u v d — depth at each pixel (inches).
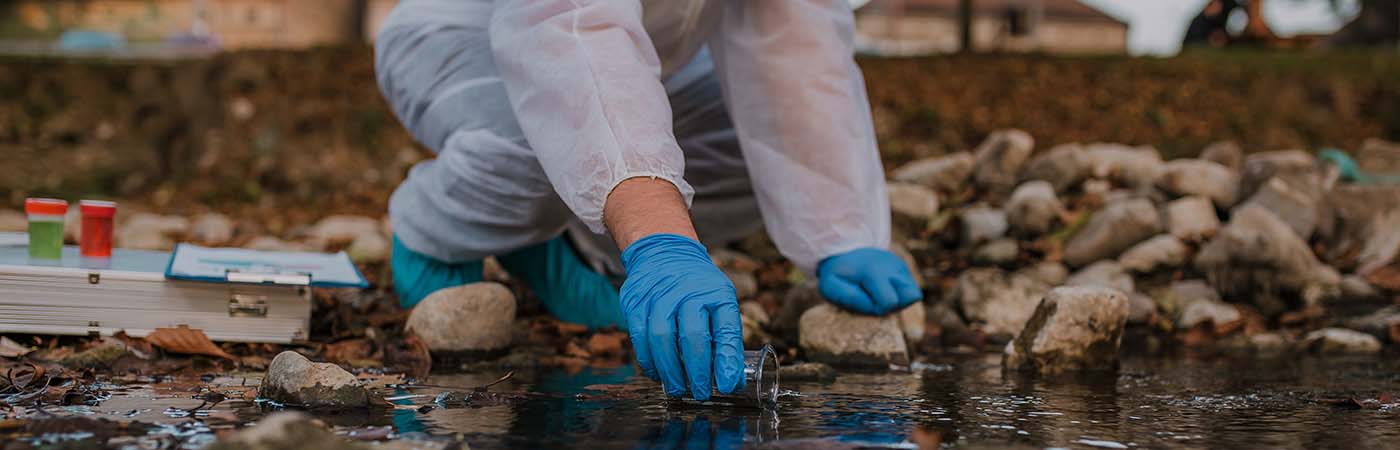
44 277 90.9
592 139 79.2
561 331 118.0
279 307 98.7
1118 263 153.3
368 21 1022.4
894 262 104.7
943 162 190.1
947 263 164.2
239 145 362.3
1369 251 158.2
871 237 108.0
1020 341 99.0
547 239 113.5
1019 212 167.3
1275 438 64.4
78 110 387.2
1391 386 88.9
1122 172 182.2
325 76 373.7
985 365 102.0
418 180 117.6
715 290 72.2
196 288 95.5
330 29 1025.5
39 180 363.9
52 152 377.1
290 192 351.3
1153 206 161.6
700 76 116.3
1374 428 68.1
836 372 94.6
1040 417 70.5
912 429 65.3
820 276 108.4
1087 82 362.6
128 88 393.4
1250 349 119.8
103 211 102.0
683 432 63.4
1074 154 179.5
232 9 1173.7
